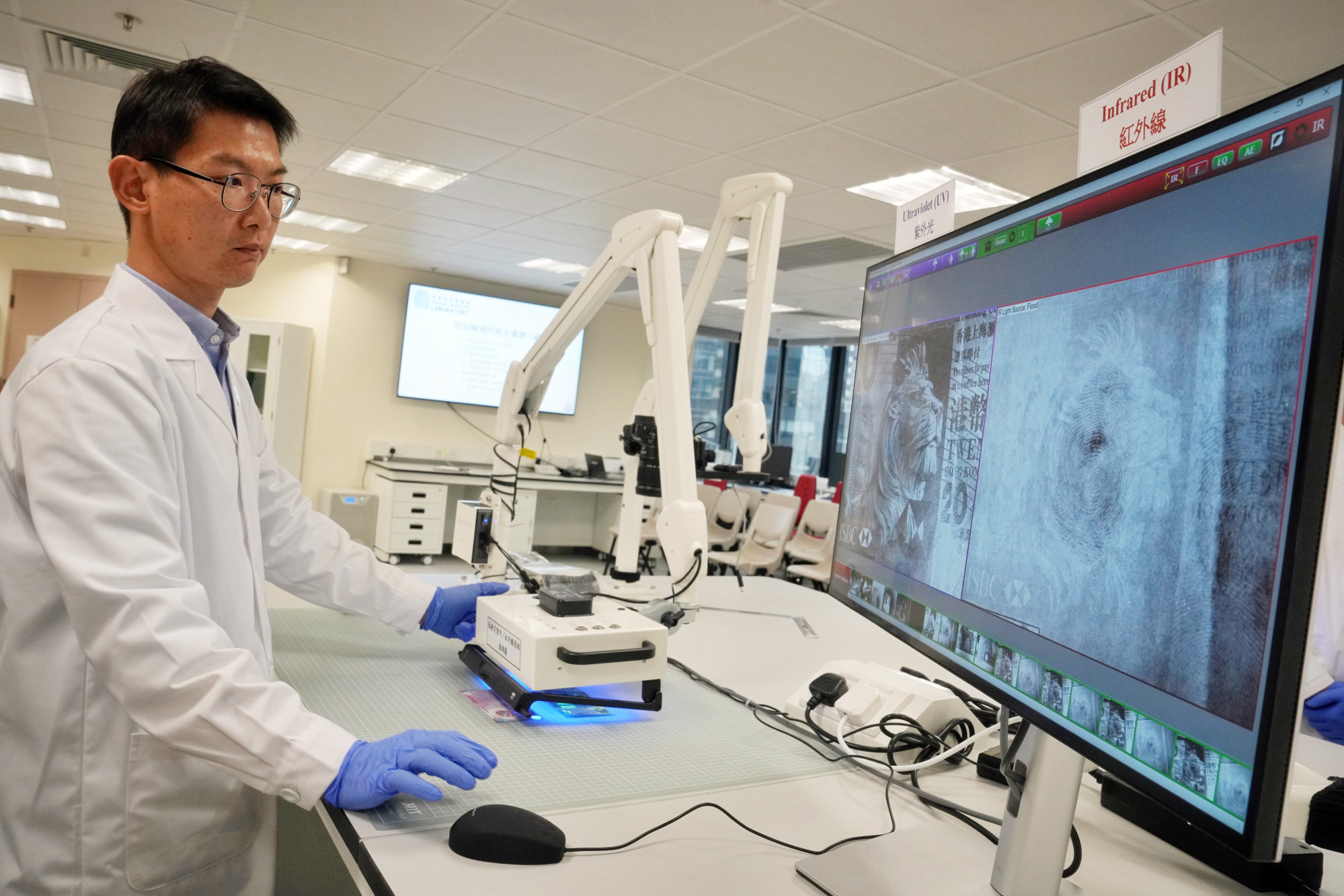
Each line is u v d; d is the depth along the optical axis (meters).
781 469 4.70
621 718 1.17
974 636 0.77
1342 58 2.43
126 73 3.37
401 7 2.66
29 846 0.87
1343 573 1.50
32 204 6.49
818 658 1.58
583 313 1.59
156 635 0.75
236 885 0.95
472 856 0.75
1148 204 0.60
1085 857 0.87
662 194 4.44
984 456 0.79
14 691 0.86
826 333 9.27
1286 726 0.45
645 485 1.81
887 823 0.91
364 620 1.55
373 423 7.27
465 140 3.88
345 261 7.04
